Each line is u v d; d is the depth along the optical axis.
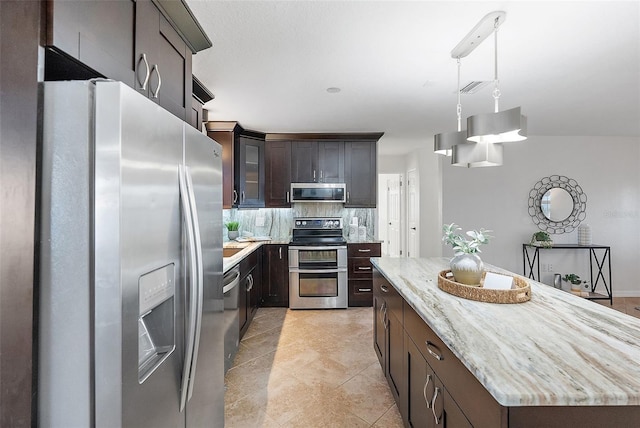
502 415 0.84
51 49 0.79
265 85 2.66
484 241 1.72
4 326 0.68
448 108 3.29
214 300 1.53
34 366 0.78
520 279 1.89
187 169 1.18
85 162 0.78
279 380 2.42
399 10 1.65
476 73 2.44
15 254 0.70
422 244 5.63
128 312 0.82
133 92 0.85
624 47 2.05
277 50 2.07
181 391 1.13
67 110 0.78
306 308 4.11
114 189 0.79
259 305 4.11
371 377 2.46
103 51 0.97
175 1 1.34
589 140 4.88
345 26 1.80
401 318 1.86
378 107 3.25
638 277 4.88
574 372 0.91
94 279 0.78
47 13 0.78
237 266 2.80
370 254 4.22
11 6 0.69
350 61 2.23
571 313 1.40
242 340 3.15
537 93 2.89
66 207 0.78
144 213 0.90
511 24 1.78
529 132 4.58
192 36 1.58
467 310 1.44
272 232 4.67
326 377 2.46
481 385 0.95
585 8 1.63
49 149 0.78
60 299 0.78
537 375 0.89
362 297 4.22
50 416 0.79
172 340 1.08
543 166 4.90
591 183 4.88
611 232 4.89
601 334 1.18
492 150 1.96
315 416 2.00
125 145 0.81
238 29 1.83
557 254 4.89
